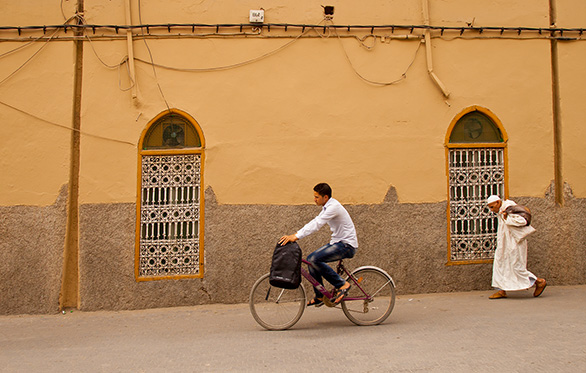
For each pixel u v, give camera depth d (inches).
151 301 244.4
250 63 254.7
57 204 243.6
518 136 265.0
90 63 249.8
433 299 243.9
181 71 252.4
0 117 245.6
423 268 256.2
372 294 202.8
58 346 184.7
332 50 258.1
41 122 245.9
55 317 233.3
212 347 174.9
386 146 257.6
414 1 263.1
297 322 208.7
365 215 254.8
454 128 265.0
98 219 244.8
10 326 218.8
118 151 248.2
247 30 255.0
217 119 251.9
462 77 263.7
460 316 209.5
